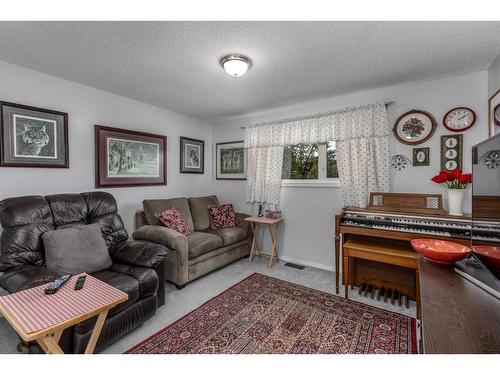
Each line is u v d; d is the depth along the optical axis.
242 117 4.01
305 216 3.32
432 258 1.33
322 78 2.45
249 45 1.84
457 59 2.04
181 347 1.67
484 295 1.00
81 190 2.66
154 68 2.25
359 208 2.62
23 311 1.16
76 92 2.61
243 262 3.43
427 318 0.85
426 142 2.51
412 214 2.28
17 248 1.80
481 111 2.26
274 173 3.53
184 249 2.57
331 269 3.11
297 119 3.31
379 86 2.66
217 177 4.32
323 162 3.22
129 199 3.13
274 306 2.22
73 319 1.12
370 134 2.71
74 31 1.67
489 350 0.70
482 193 1.19
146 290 1.87
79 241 1.99
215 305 2.23
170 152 3.67
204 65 2.18
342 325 1.94
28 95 2.27
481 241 1.19
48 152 2.39
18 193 2.23
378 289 2.50
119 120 3.00
